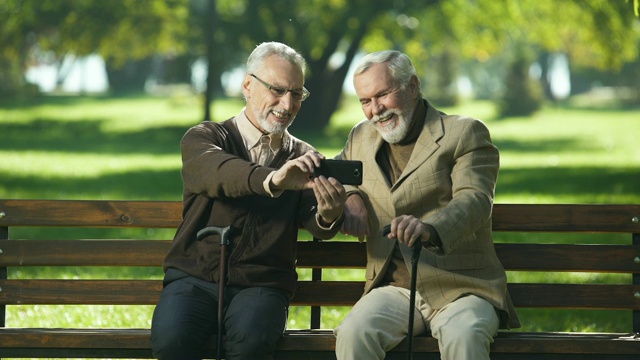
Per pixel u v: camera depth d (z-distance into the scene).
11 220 5.21
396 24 35.12
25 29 36.44
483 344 4.58
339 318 7.93
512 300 5.16
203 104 38.59
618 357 4.79
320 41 34.62
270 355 4.66
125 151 28.67
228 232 4.76
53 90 58.28
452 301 4.81
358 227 4.88
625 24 31.25
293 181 4.64
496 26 35.19
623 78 60.97
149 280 5.19
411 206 4.92
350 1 34.12
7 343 4.77
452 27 35.78
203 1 40.03
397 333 4.74
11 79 49.47
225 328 4.78
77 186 19.19
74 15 35.69
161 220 5.23
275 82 4.90
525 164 25.22
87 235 13.01
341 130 36.19
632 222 5.22
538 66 77.00
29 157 25.39
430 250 4.89
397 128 4.89
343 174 4.62
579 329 7.82
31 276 9.74
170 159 26.27
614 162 25.66
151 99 52.50
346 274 10.16
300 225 5.12
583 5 31.81
